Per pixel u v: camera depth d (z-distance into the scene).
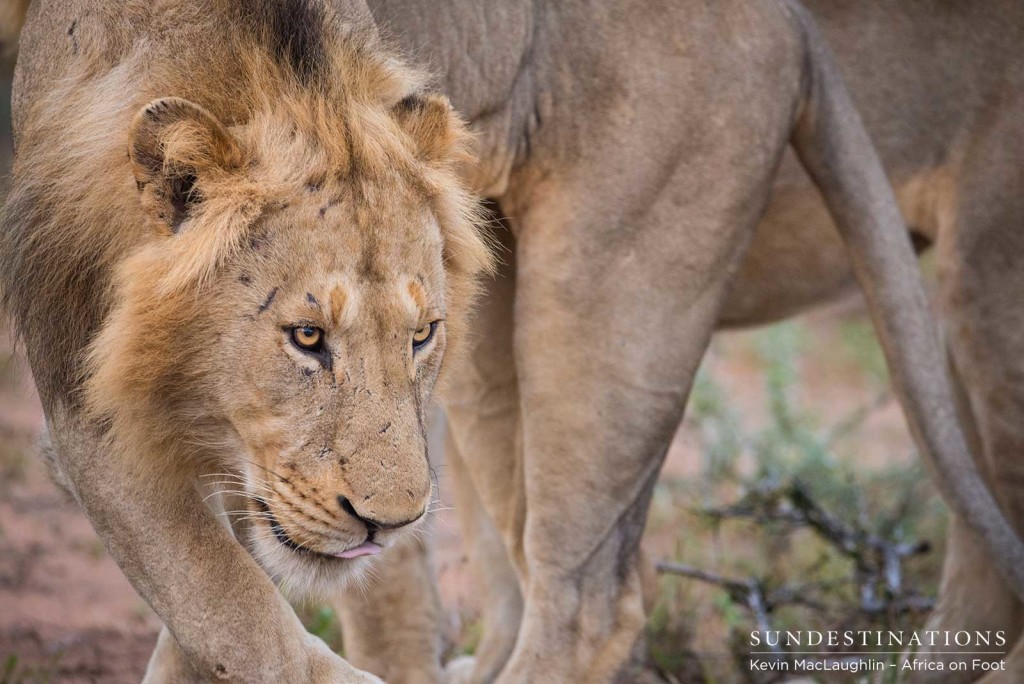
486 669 8.91
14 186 6.16
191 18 5.88
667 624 10.06
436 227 5.87
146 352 5.61
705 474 13.44
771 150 7.66
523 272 7.57
